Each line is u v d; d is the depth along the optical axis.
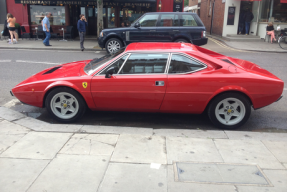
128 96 4.35
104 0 16.55
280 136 4.04
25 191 2.65
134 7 18.36
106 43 11.48
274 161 3.28
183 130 4.18
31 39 17.17
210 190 2.71
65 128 4.13
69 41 16.72
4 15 17.55
